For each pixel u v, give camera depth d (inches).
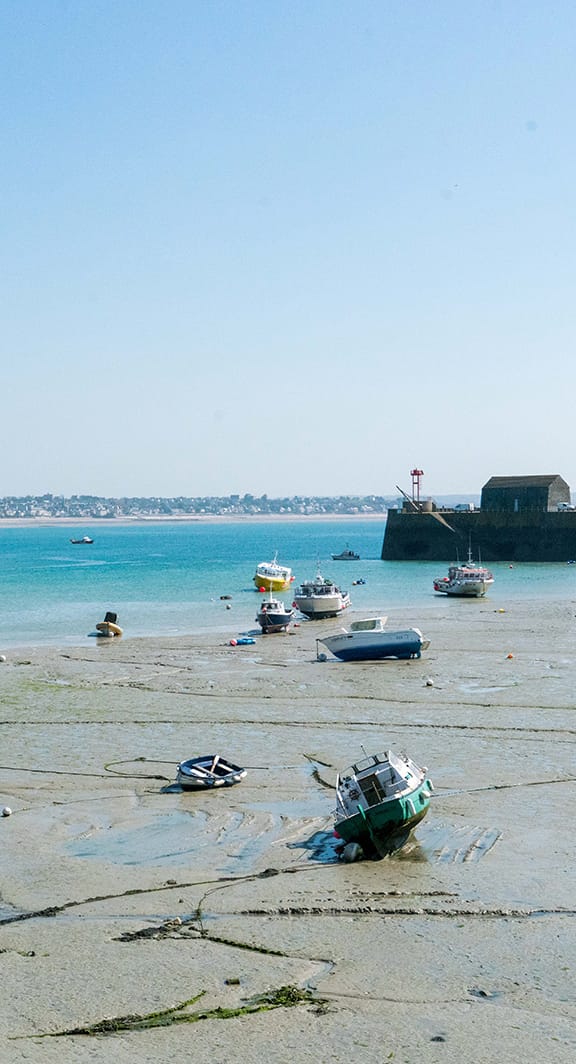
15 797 1286.9
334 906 917.8
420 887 957.8
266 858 1051.3
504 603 3590.1
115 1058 673.0
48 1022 720.3
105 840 1115.3
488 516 5831.7
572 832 1097.4
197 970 797.9
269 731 1631.4
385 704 1825.8
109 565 6560.0
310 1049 681.0
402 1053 673.6
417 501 6205.7
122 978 786.2
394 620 3134.8
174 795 1286.9
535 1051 672.4
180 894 957.2
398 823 1034.1
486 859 1024.2
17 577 5398.6
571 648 2442.2
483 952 816.9
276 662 2369.6
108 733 1637.6
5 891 968.9
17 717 1768.0
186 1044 689.6
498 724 1636.3
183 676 2177.7
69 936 864.9
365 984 770.2
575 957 803.4
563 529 5620.1
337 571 5388.8
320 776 1357.0
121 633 2918.3
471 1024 708.0
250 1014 729.0
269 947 837.2
